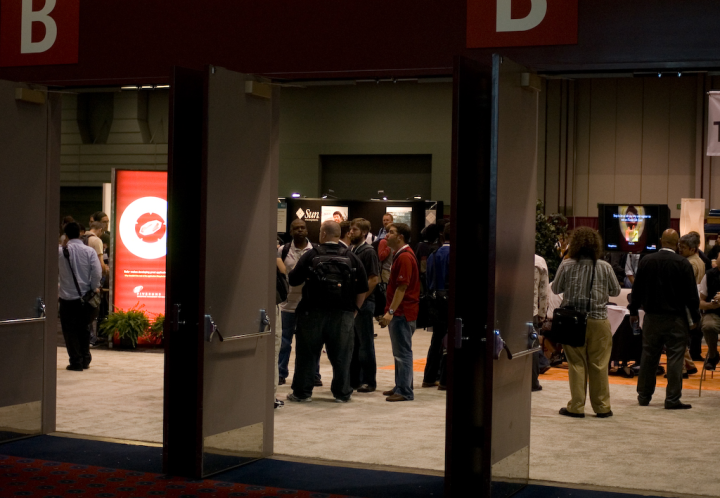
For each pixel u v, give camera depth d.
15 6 5.49
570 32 4.33
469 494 4.18
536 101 4.54
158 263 10.83
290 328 7.66
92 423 6.02
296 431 5.84
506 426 4.23
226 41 5.00
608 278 6.50
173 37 5.11
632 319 7.18
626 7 4.26
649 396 7.08
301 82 5.04
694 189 19.52
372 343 7.50
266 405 5.12
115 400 6.97
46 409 5.66
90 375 8.35
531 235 4.52
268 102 5.03
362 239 7.50
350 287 6.82
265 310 5.09
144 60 5.18
